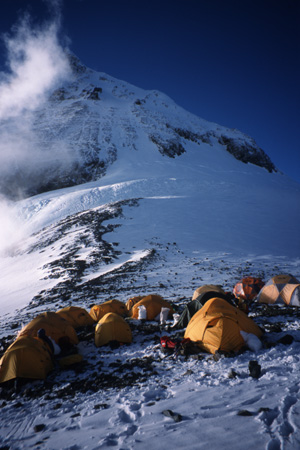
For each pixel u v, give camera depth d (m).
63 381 6.70
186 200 57.31
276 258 30.03
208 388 5.03
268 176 131.50
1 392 6.44
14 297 24.69
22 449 3.98
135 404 4.81
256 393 4.43
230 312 7.70
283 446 2.99
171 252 31.78
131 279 23.05
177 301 15.69
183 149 137.75
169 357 7.41
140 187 73.44
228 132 181.88
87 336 10.31
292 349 6.55
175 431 3.67
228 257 30.02
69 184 104.88
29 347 7.06
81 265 29.30
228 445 3.18
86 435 4.05
